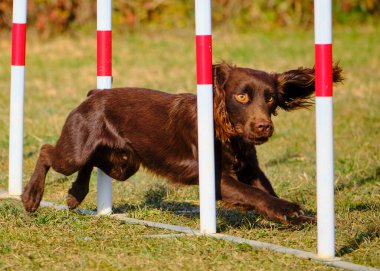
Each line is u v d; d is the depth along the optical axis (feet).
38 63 92.12
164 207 38.27
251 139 30.19
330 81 26.18
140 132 33.32
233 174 31.40
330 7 26.02
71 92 76.69
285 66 89.25
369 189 41.83
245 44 104.27
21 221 32.83
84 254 27.96
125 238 30.45
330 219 26.99
